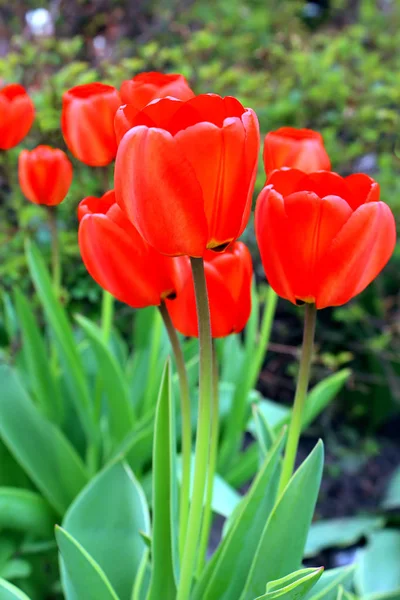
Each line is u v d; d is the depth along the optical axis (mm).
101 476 850
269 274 640
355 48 1864
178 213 571
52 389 1089
